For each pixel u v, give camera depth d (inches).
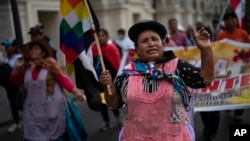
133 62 97.7
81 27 125.6
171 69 93.7
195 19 1510.8
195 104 190.1
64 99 160.9
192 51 211.6
